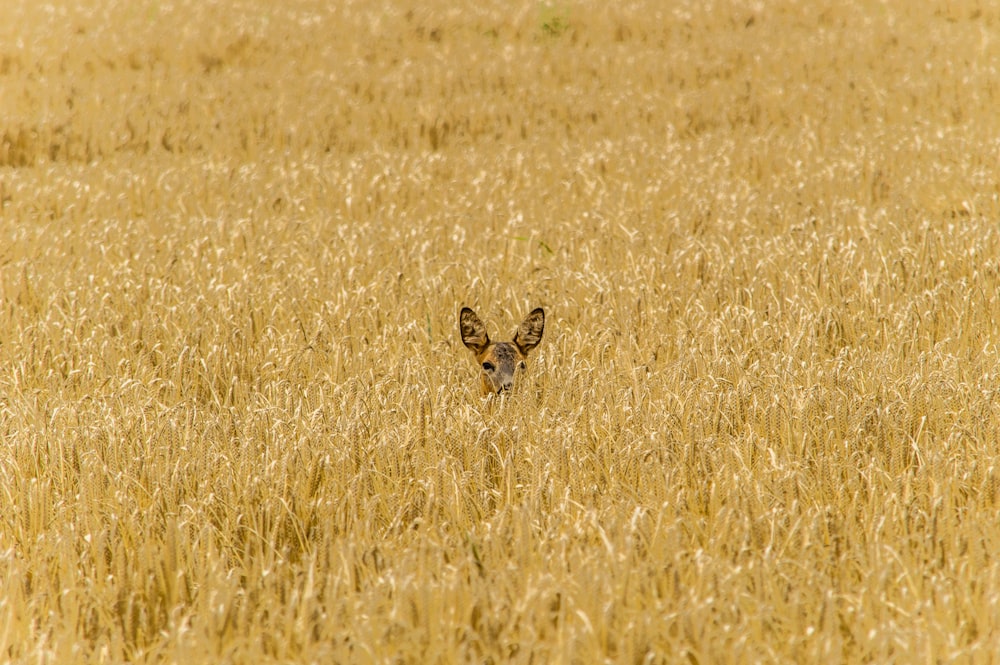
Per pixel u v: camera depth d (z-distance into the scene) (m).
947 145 55.25
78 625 17.80
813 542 18.56
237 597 17.86
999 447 22.56
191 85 81.44
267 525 20.19
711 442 22.33
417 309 34.31
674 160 54.69
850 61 83.19
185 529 20.02
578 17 104.12
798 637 16.36
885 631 15.99
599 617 16.48
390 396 26.08
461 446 23.11
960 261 36.19
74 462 23.16
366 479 21.70
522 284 36.38
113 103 74.88
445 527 20.61
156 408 26.55
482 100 75.69
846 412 23.95
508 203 47.94
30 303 36.44
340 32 101.56
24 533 20.92
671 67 82.62
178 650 16.12
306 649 16.42
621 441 22.91
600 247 39.94
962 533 19.17
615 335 30.50
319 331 30.81
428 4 115.62
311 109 72.88
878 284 34.09
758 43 90.75
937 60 80.38
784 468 21.38
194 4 116.44
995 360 27.94
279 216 47.12
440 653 16.08
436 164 57.91
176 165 60.00
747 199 46.03
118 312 34.66
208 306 33.81
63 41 96.69
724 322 31.25
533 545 19.05
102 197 50.62
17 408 26.59
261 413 24.86
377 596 16.95
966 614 17.25
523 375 26.89
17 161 62.31
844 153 56.38
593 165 55.25
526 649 15.59
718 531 19.59
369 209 49.84
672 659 15.70
